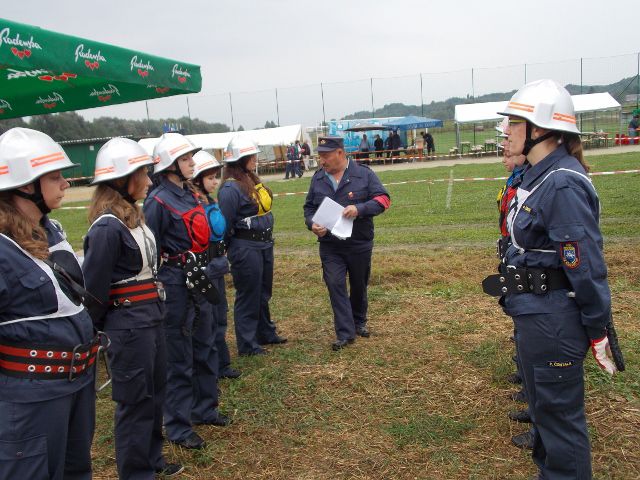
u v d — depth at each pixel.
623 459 3.55
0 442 2.47
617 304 6.21
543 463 3.25
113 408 4.77
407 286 7.65
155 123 38.25
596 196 2.85
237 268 5.47
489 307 6.50
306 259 9.57
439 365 5.07
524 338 2.97
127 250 3.27
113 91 6.00
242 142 5.38
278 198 20.97
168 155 3.87
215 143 34.09
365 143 35.38
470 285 7.42
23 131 2.56
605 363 2.85
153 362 3.41
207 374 4.29
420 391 4.64
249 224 5.41
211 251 4.87
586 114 40.47
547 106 2.87
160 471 3.72
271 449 3.97
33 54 4.11
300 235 12.81
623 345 5.09
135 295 3.33
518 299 2.99
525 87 3.01
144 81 5.26
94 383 2.86
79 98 5.97
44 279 2.51
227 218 5.29
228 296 8.00
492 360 5.05
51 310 2.55
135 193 3.34
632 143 32.34
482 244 9.97
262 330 5.90
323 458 3.80
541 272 2.90
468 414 4.25
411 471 3.60
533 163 2.98
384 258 9.10
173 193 3.96
